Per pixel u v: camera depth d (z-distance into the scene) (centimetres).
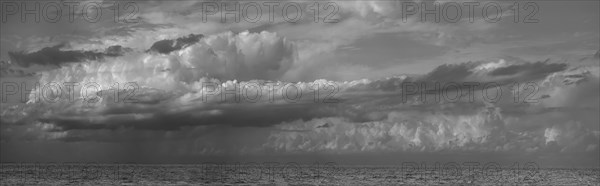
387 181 13500
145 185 11731
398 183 12688
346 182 13100
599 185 12581
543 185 12306
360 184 12431
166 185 11750
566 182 13488
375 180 13988
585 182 13538
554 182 13438
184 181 13138
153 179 13875
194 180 13600
